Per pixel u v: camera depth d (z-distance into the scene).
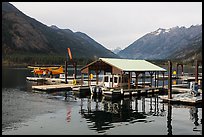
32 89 59.50
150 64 59.75
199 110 36.31
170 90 42.38
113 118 31.50
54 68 106.00
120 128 27.17
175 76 97.38
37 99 45.28
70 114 33.31
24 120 29.77
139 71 51.84
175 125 28.55
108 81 54.62
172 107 38.56
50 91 56.72
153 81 83.62
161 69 57.84
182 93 50.66
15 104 39.91
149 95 51.84
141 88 54.06
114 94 47.09
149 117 32.22
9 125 27.59
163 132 25.98
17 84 71.06
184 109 37.03
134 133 25.53
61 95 50.78
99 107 38.47
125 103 42.16
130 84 54.94
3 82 76.56
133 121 30.11
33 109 36.12
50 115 32.50
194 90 45.50
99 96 49.59
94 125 28.12
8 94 51.19
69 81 75.06
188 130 26.81
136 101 44.19
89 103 41.97
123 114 33.84
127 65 53.00
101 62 54.25
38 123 28.55
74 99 45.91
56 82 77.25
